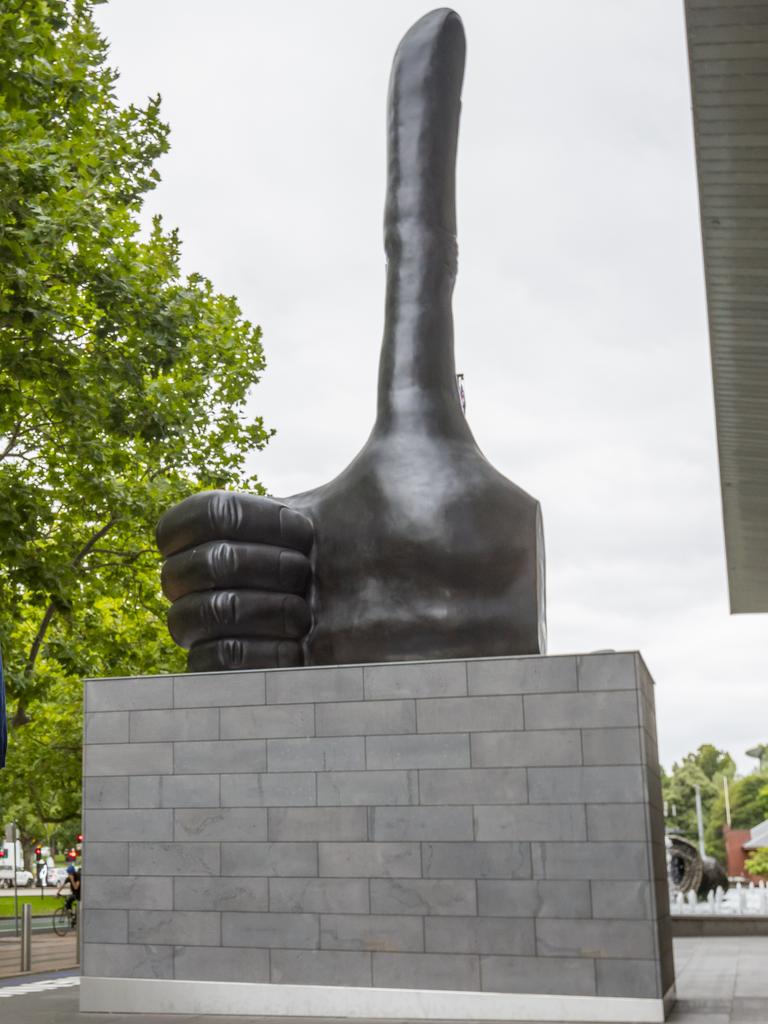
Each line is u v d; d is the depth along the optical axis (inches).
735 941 805.2
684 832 4527.6
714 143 462.6
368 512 509.4
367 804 446.6
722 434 776.9
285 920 448.1
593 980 408.5
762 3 378.3
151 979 460.8
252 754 465.4
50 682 881.5
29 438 927.7
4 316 734.5
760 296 586.2
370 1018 429.1
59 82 807.7
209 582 501.4
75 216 739.4
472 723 439.8
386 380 536.4
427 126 560.7
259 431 1076.5
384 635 494.3
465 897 428.5
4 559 767.7
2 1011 483.5
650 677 464.1
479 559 495.5
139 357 831.7
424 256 547.8
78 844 2241.6
